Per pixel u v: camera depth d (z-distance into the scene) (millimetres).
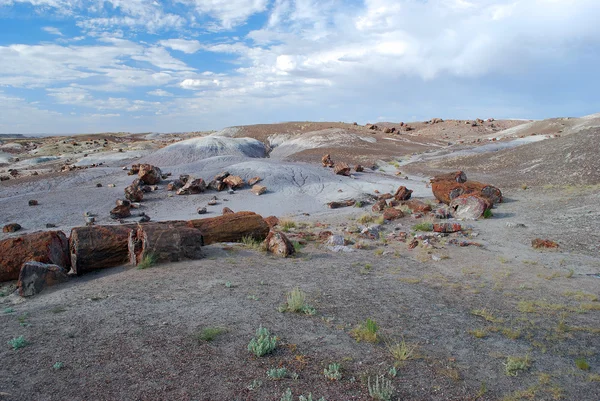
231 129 134250
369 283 9234
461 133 134750
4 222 29375
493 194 24891
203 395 4086
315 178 46062
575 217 18312
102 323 6012
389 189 39719
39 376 4355
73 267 10109
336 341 5664
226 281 8766
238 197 37812
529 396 4406
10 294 8289
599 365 5340
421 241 14914
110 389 4141
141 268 9891
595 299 8438
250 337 5652
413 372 4805
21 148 136500
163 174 46344
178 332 5719
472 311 7387
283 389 4262
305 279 9344
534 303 8102
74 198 36969
